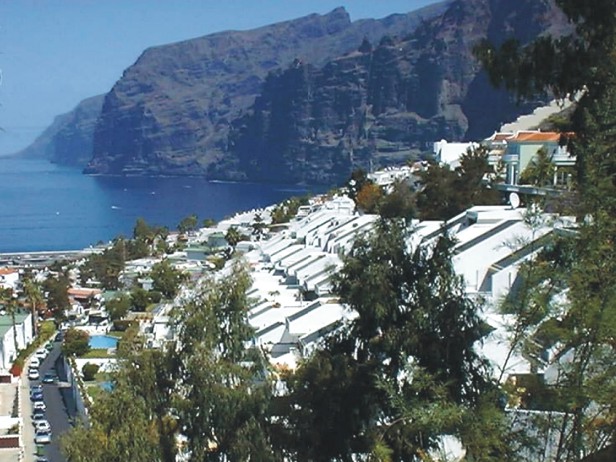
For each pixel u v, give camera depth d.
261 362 21.23
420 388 13.90
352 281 16.47
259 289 49.25
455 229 40.41
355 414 16.58
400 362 15.55
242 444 18.69
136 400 20.75
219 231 140.62
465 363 15.34
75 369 60.44
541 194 15.19
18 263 157.50
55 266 134.75
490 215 39.06
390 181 99.44
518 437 13.01
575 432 12.46
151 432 20.55
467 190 54.88
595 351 12.05
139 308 81.50
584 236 12.22
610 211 12.55
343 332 17.20
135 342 22.50
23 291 100.69
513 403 13.49
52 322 92.38
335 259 50.91
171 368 20.83
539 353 14.41
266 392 19.56
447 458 14.77
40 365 72.75
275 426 19.05
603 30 15.13
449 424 13.08
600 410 12.46
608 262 12.08
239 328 20.95
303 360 18.61
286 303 43.56
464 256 31.12
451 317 15.54
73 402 58.66
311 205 130.88
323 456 17.00
